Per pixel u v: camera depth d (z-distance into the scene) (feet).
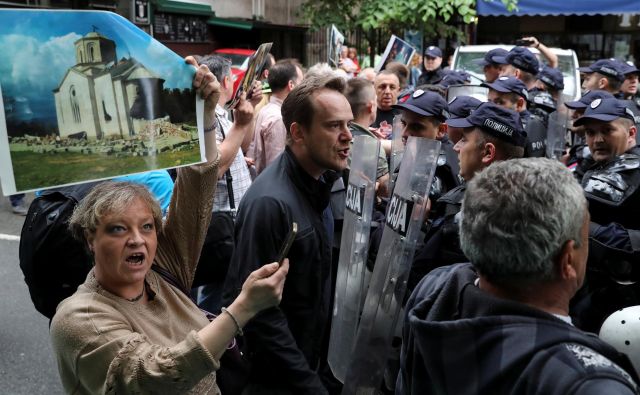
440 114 10.83
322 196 8.09
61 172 5.37
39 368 13.60
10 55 5.06
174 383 5.16
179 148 6.10
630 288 8.21
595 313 8.31
